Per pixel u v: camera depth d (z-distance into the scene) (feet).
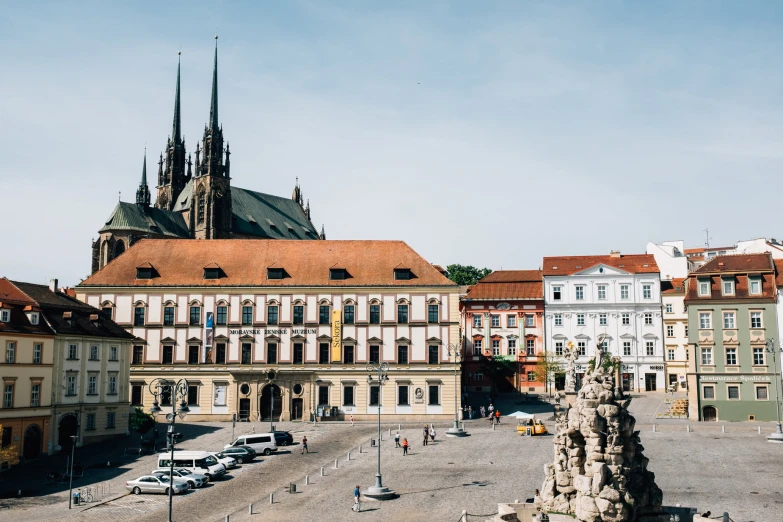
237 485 245.45
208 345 400.26
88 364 337.11
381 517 193.88
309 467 267.59
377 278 406.62
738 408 352.08
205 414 395.96
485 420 379.55
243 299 404.77
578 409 149.69
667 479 222.69
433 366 395.14
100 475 270.05
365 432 339.77
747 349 354.33
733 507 189.47
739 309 357.41
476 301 483.51
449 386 393.29
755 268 362.53
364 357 398.83
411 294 401.70
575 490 151.23
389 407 393.91
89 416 335.88
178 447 317.83
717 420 353.51
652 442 282.97
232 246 427.74
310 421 390.01
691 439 289.53
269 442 294.87
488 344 479.82
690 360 360.48
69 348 327.06
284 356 400.47
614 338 468.75
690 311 363.97
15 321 304.91
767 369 350.84
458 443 298.97
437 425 361.10
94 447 330.34
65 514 214.07
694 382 357.82
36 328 311.68
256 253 423.23
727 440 286.66
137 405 397.39
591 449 147.02
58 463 294.66
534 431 311.68
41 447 308.60
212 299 404.98
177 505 222.07
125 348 360.69
